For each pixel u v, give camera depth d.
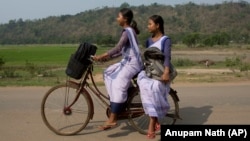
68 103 6.47
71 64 6.00
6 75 17.38
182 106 8.46
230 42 127.88
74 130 6.43
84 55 5.93
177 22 184.38
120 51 6.09
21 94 10.35
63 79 14.55
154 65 5.84
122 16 5.99
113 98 6.00
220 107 8.30
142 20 184.12
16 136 6.25
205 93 10.14
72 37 189.38
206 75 16.73
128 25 6.04
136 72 6.04
